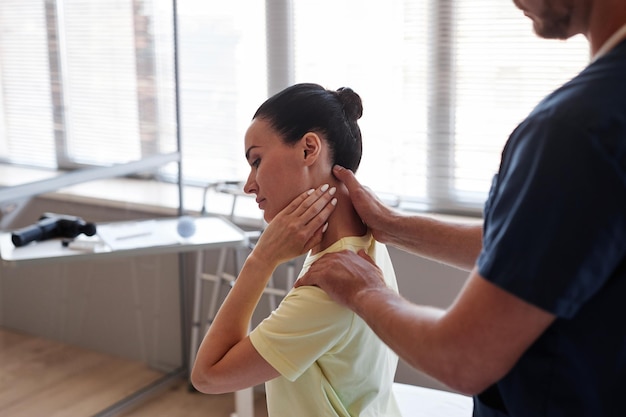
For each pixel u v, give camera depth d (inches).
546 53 101.5
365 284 45.1
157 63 115.2
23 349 111.0
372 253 54.1
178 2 126.7
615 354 36.9
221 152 129.4
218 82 126.8
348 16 113.3
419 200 114.3
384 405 57.8
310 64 117.9
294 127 50.7
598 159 34.2
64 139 102.9
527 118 37.4
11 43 94.7
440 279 106.7
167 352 126.9
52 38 99.5
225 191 115.0
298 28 117.6
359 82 114.3
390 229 54.7
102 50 106.4
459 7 105.2
